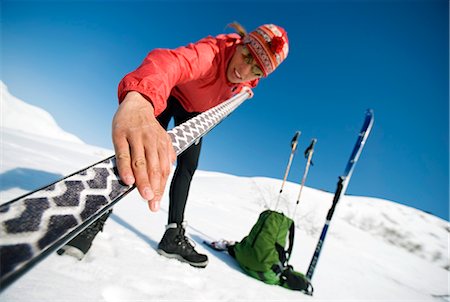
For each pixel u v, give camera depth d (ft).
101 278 3.46
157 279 4.00
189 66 3.32
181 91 5.37
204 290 4.31
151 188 1.31
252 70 5.01
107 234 5.13
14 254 0.75
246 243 6.51
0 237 0.76
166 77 2.54
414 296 11.55
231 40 5.13
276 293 5.55
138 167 1.33
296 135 8.39
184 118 5.83
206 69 4.19
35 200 0.91
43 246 0.83
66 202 0.99
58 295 2.80
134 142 1.43
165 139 1.58
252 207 33.24
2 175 6.32
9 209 0.83
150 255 4.85
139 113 1.67
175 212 5.18
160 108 2.16
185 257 5.10
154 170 1.37
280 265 6.15
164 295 3.64
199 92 5.13
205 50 4.22
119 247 4.71
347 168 7.54
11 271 0.72
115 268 3.85
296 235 20.16
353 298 7.77
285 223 6.50
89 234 3.79
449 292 17.44
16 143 14.64
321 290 7.56
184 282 4.28
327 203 57.26
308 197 56.44
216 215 15.51
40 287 2.82
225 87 5.25
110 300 3.17
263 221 6.53
